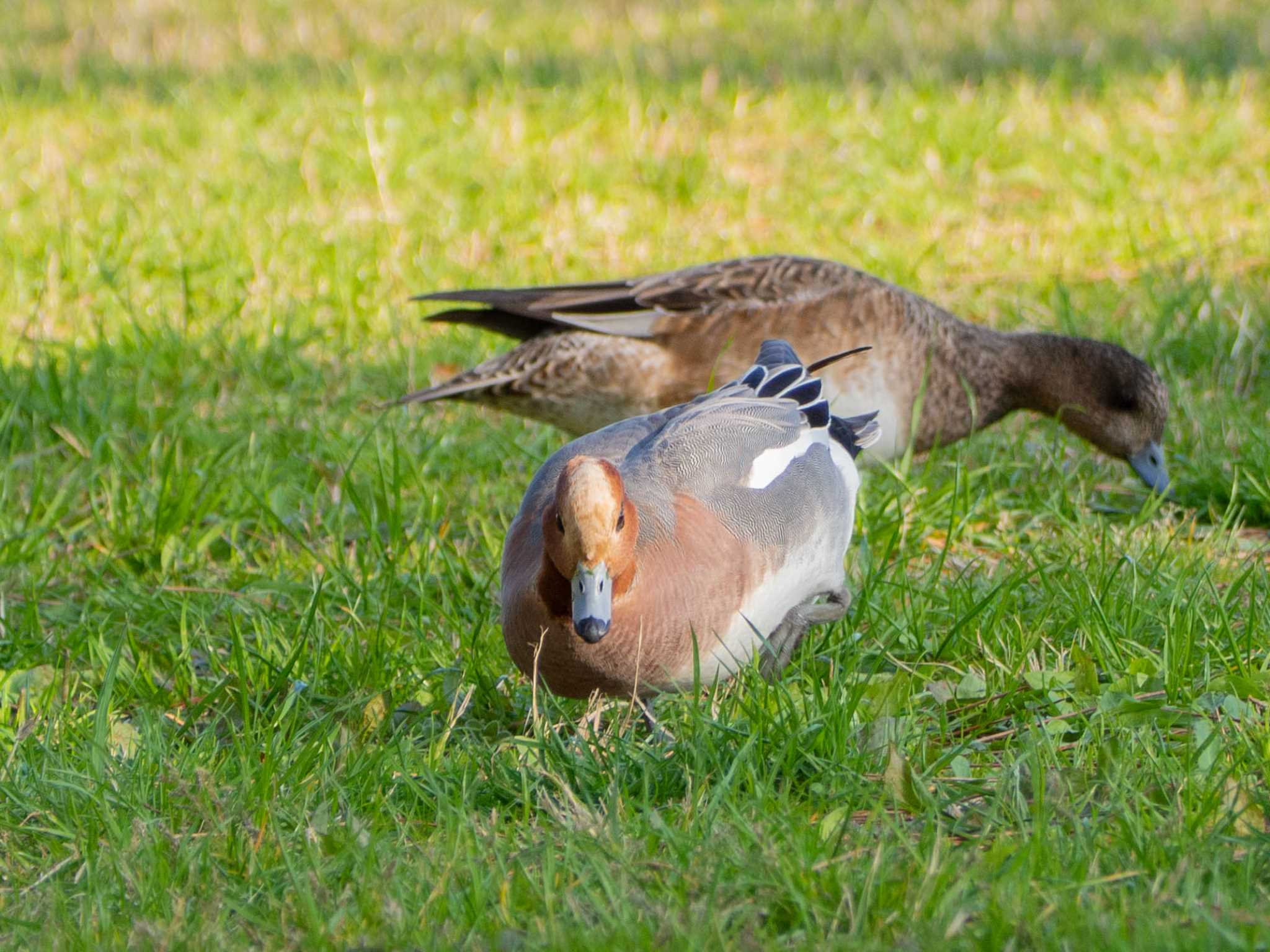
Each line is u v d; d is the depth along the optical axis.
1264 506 10.66
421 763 7.05
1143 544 9.69
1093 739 6.95
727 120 21.97
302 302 15.84
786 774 6.75
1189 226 16.84
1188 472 11.53
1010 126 20.73
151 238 17.27
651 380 11.23
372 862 6.00
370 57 27.44
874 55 25.98
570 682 7.36
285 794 6.76
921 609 8.55
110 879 6.09
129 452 12.30
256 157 20.88
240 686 7.89
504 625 7.53
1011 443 12.26
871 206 18.22
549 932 5.36
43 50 29.78
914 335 11.30
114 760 7.12
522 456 12.02
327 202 18.92
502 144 21.03
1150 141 19.89
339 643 8.56
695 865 5.80
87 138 22.44
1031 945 5.18
